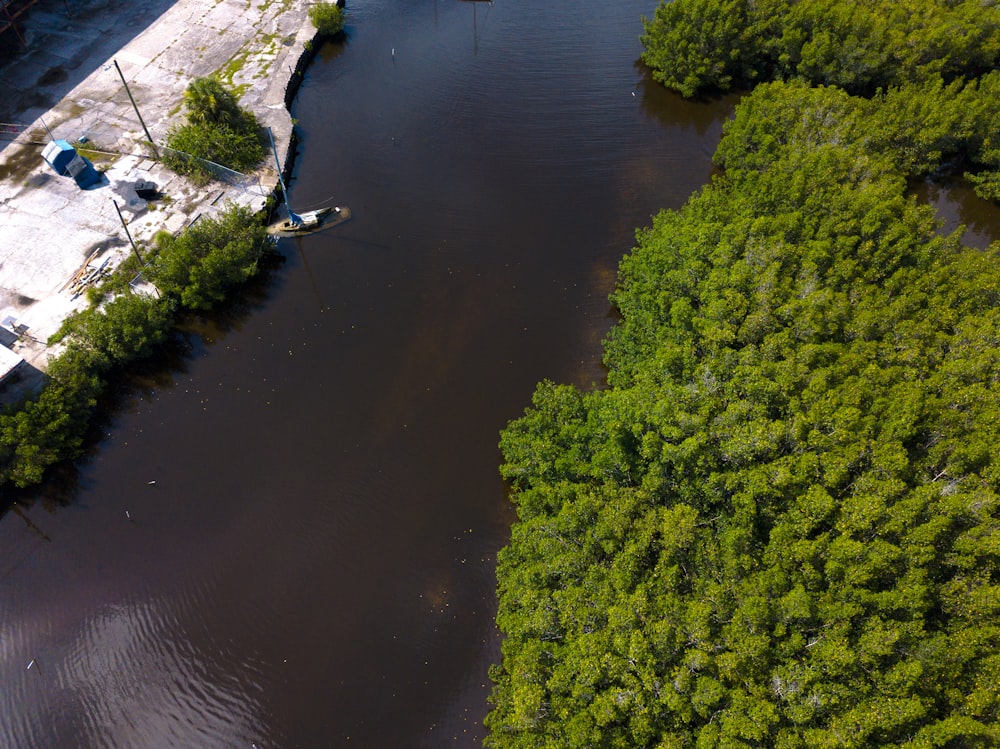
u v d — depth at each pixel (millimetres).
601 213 66938
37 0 79500
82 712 39531
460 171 70375
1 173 62688
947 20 76125
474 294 59969
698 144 74938
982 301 49750
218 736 38969
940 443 41219
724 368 45156
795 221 53656
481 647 42125
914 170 68938
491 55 84062
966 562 36438
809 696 32406
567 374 54906
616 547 38750
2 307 53812
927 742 31031
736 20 77125
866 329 47406
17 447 45594
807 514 38312
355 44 84562
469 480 48938
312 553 45531
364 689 40500
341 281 60438
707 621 34938
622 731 33188
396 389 53594
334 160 70500
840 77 76562
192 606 43219
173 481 48312
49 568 44531
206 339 56219
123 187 62406
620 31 88375
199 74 75188
